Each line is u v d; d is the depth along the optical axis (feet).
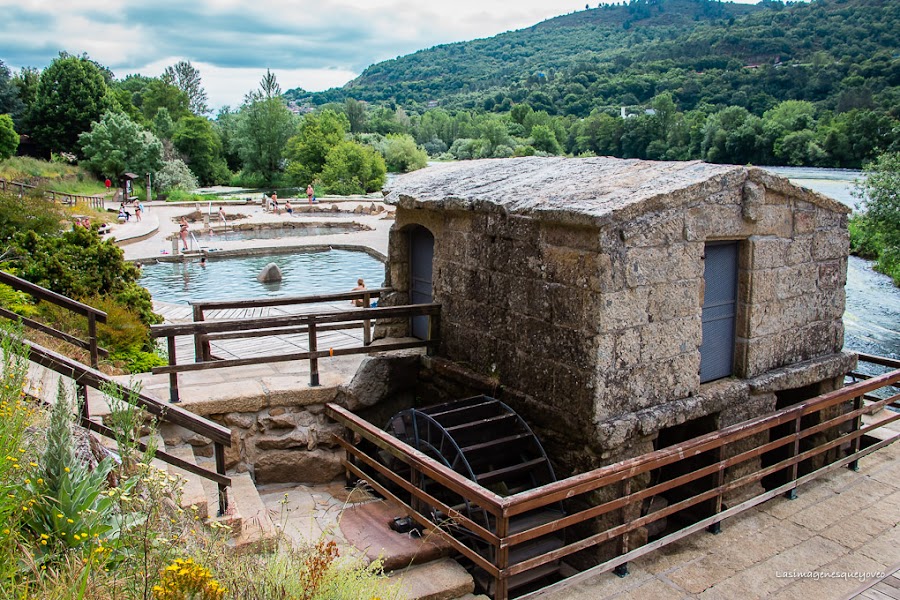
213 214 134.82
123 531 13.82
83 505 13.80
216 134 252.42
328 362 30.53
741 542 20.88
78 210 112.88
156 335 24.06
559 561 23.21
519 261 24.64
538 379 24.22
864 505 23.13
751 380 25.57
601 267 21.17
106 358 31.58
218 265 85.25
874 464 26.43
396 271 33.01
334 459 26.99
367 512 22.89
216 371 28.91
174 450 24.08
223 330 25.20
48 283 38.17
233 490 23.15
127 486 14.19
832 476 25.36
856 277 82.23
